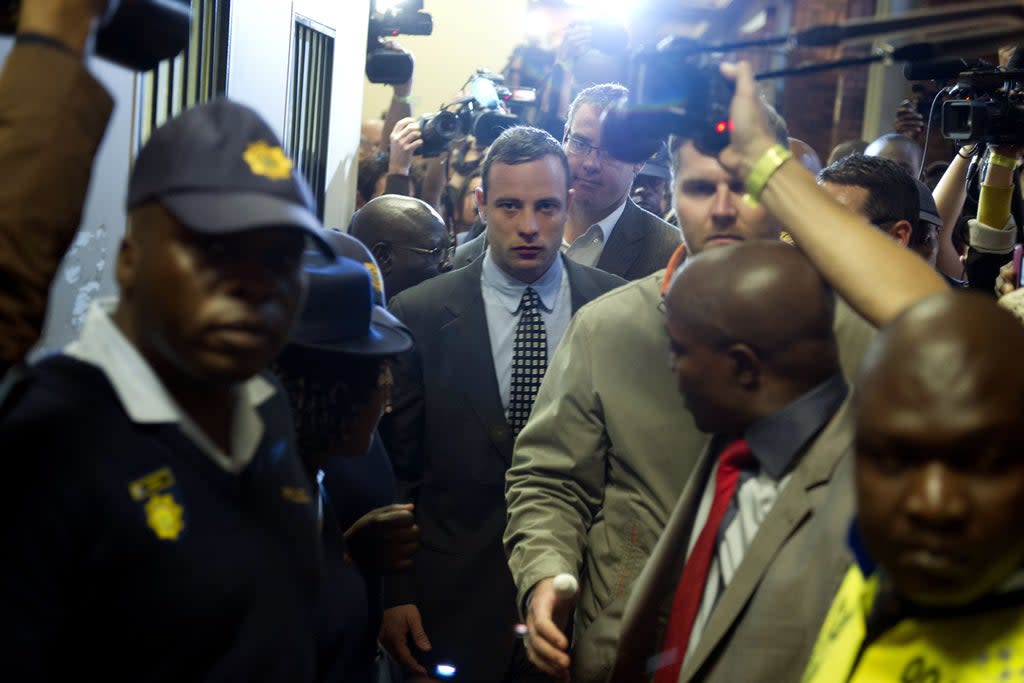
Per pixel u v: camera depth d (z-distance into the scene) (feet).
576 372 7.80
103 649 4.20
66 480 4.01
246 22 10.87
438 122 15.80
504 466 10.00
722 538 5.55
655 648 5.82
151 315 4.29
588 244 12.01
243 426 4.63
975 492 3.44
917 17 5.14
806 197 5.32
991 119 10.14
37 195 3.91
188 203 4.18
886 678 3.94
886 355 3.61
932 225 11.35
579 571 7.75
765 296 5.17
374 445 7.34
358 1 15.51
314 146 14.11
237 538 4.36
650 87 5.51
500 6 28.09
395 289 11.84
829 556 5.03
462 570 9.89
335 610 5.77
